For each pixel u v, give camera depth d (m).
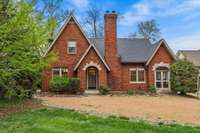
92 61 31.20
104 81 31.19
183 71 30.67
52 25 14.59
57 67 31.45
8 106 18.06
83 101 22.58
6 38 13.19
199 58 50.03
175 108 19.14
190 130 11.15
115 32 32.84
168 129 11.31
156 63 32.62
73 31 32.19
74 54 32.00
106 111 16.75
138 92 30.89
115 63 32.56
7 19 13.20
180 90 30.66
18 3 13.57
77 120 13.15
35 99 22.62
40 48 15.90
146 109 18.27
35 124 12.07
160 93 31.70
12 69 14.17
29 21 13.69
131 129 11.32
